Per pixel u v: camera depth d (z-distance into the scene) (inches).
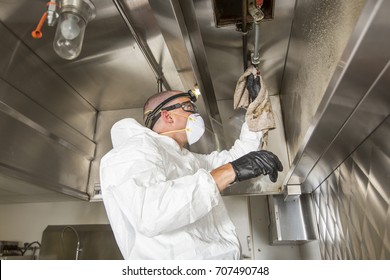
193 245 31.1
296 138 52.0
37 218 90.3
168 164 35.2
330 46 28.8
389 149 29.8
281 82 67.5
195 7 45.4
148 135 35.0
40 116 56.4
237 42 53.4
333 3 27.7
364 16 15.4
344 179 42.8
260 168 31.4
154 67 53.9
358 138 33.1
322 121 28.5
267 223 81.2
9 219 91.6
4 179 53.8
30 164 53.6
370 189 35.0
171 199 27.3
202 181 28.6
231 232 37.9
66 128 65.2
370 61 18.7
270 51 56.3
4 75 47.6
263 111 42.3
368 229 36.8
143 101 76.6
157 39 45.3
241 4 45.1
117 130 39.5
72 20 28.7
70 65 59.7
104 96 73.7
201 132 41.7
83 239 80.9
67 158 65.5
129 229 33.1
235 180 31.2
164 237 31.1
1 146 46.8
